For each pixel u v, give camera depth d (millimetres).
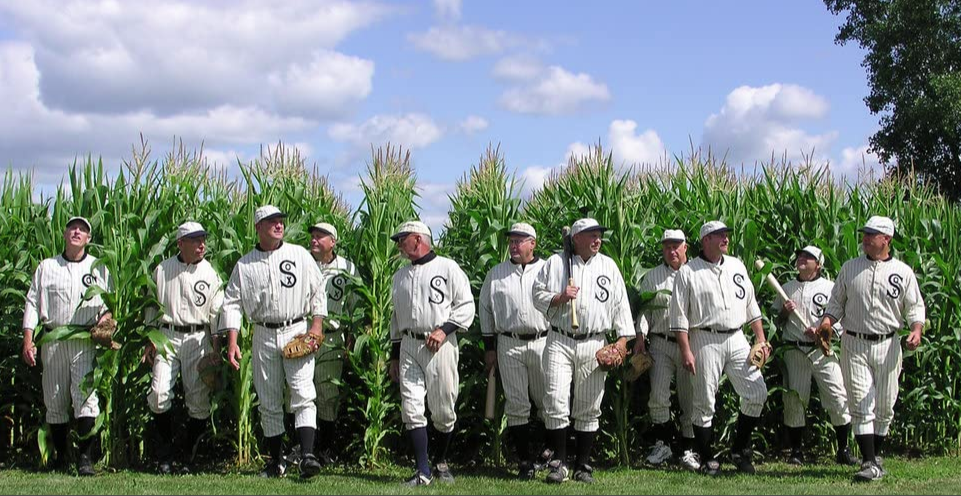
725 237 7445
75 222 7348
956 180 25578
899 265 7203
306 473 7027
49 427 7578
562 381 7031
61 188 8070
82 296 7293
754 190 10508
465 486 6867
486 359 7602
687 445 7938
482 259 8156
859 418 7227
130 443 7922
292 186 8789
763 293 8609
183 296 7465
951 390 8797
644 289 7980
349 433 8430
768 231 9438
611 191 8406
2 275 7906
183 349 7496
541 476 7383
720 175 10633
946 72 24406
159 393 7320
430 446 8312
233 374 7789
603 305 7047
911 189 10547
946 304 8703
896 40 25312
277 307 7109
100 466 7605
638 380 8328
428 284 7008
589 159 9117
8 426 8312
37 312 7301
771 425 8781
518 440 7398
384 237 7953
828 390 7934
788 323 8055
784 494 6566
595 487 6828
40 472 7422
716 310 7359
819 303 8086
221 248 8180
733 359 7406
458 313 7008
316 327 7203
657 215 9289
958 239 9602
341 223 9211
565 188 9664
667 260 7898
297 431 7113
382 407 7750
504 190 8547
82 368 7301
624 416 7938
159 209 8227
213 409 7543
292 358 7039
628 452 8289
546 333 7359
